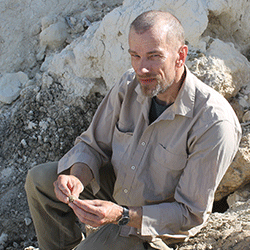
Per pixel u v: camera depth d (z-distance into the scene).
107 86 3.23
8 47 3.78
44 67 3.66
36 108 3.40
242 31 3.35
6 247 2.96
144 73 1.62
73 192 1.72
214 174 1.66
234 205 2.34
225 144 1.65
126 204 1.90
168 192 1.81
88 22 3.76
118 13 3.08
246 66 3.11
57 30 3.69
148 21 1.61
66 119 3.29
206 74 2.83
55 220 2.00
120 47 3.09
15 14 3.89
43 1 3.96
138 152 1.82
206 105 1.69
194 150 1.70
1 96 3.54
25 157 3.28
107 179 2.10
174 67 1.67
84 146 2.00
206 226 2.09
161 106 1.81
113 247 1.80
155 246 1.80
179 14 2.96
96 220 1.57
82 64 3.25
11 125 3.42
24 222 3.03
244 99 3.01
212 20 3.19
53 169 1.97
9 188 3.17
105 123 1.99
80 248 1.83
